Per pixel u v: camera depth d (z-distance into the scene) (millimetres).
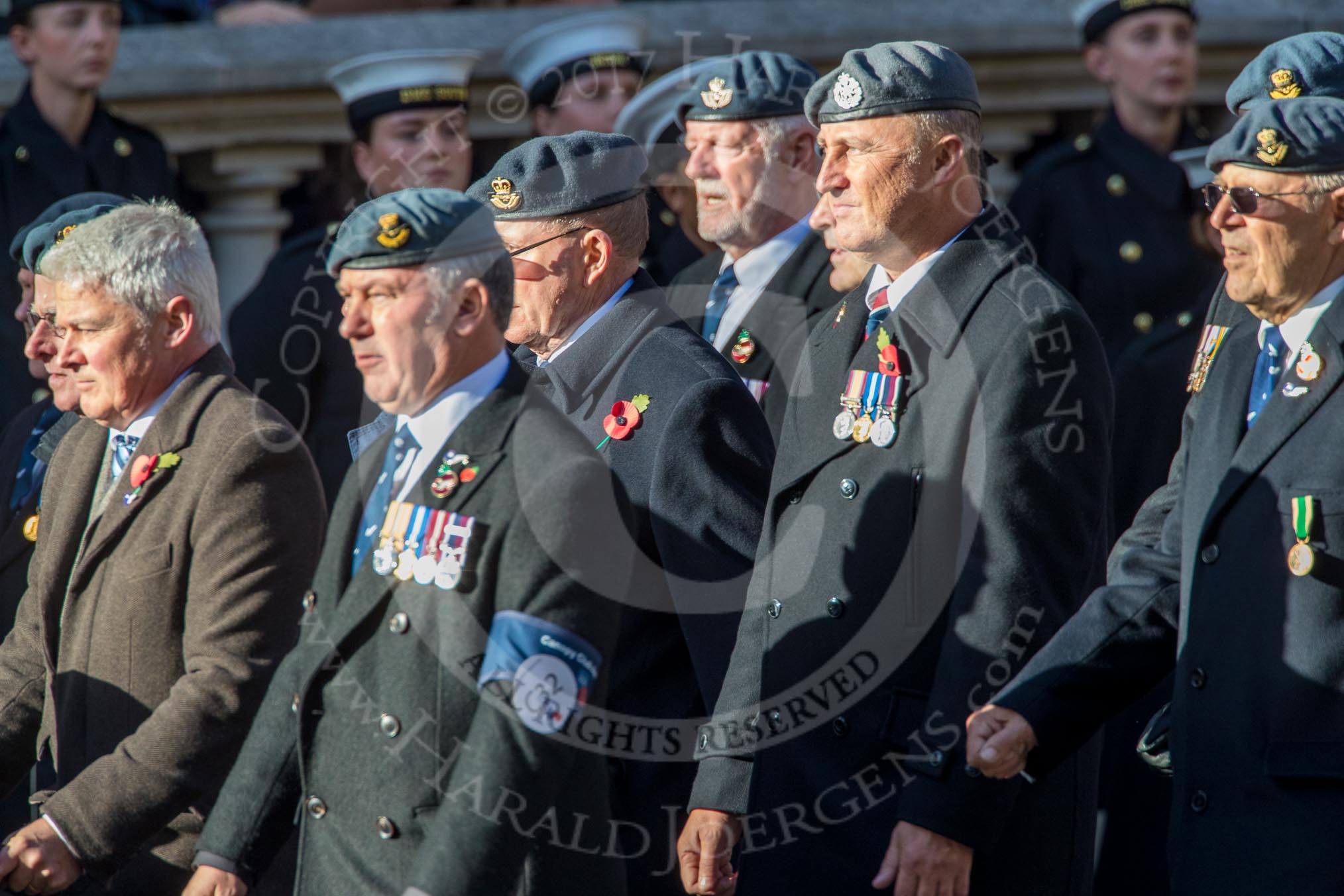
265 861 11578
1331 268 11023
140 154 22406
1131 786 17750
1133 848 17734
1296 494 10711
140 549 12992
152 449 13156
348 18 24344
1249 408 11383
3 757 13961
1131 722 17781
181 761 12453
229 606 12703
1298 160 10781
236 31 24141
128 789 12445
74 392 14383
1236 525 11062
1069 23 24484
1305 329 11156
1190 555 11430
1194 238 19953
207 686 12508
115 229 13242
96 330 13180
